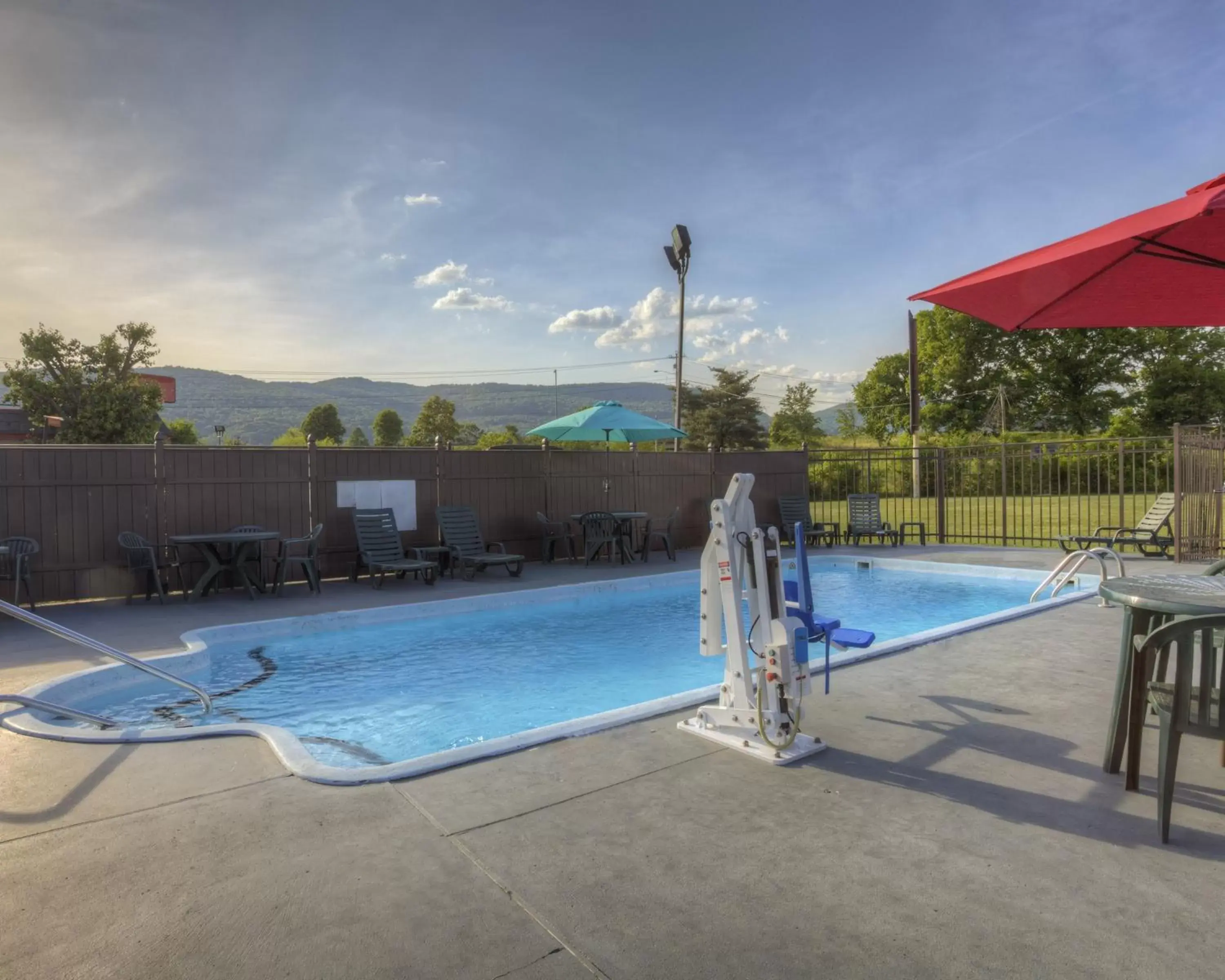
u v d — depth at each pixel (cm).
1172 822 288
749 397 5900
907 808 303
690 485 1462
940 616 884
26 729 412
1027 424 4722
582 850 268
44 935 216
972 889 239
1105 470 2728
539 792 322
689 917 224
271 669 655
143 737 395
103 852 267
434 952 207
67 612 823
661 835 280
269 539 943
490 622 854
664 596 1022
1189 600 293
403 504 1121
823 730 404
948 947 208
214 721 513
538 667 664
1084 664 548
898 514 2177
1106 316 420
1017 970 197
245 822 293
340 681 619
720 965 201
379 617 827
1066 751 368
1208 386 4278
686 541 1455
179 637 697
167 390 4419
